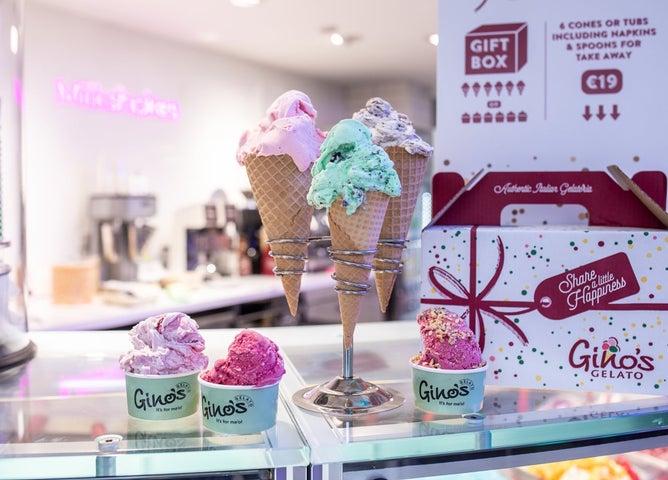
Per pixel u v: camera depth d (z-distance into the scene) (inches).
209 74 188.9
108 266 155.2
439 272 38.8
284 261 38.3
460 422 33.2
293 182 36.6
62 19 145.7
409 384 40.6
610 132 47.1
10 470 28.3
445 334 35.3
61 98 146.3
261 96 208.7
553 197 46.2
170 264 177.9
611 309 37.4
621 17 46.3
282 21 156.2
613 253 37.2
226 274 185.9
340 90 247.6
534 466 34.5
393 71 218.7
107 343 52.4
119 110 161.3
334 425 32.5
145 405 33.6
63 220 148.5
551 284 37.8
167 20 154.6
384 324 62.4
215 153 192.7
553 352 38.0
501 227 41.3
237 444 30.1
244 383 31.3
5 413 34.9
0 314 47.7
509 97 47.6
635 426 34.6
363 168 32.7
